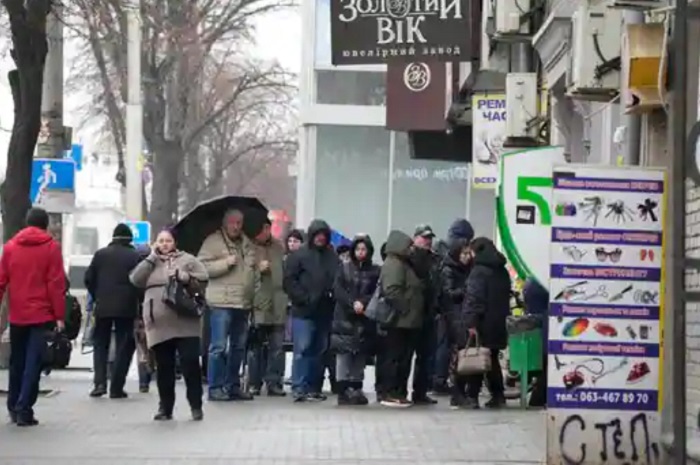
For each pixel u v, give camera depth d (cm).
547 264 1909
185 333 1923
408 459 1577
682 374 1071
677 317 1070
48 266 1856
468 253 2230
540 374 2177
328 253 2291
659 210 1400
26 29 2347
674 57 1116
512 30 2492
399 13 2133
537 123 2595
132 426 1878
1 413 2058
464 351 2089
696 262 1071
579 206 1400
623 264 1403
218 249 2283
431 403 2242
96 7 3033
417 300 2153
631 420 1405
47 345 1905
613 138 2028
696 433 1252
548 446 1405
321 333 2292
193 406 1953
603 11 1734
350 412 2089
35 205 2906
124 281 2291
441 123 3250
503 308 2120
